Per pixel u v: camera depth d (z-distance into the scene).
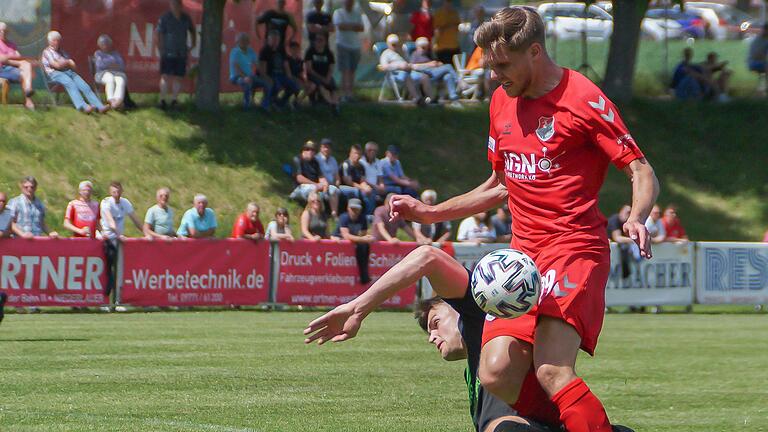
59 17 60.00
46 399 20.20
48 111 58.22
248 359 27.78
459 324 13.40
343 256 47.97
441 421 18.61
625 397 22.64
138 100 62.62
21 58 58.22
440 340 13.64
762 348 33.69
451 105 71.38
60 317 40.62
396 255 49.03
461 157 67.56
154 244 44.62
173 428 17.17
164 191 46.75
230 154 60.47
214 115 62.78
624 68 77.56
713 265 53.69
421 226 50.88
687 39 90.38
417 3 73.06
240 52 64.06
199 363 26.66
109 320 39.53
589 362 29.30
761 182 72.50
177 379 23.50
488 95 73.19
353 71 70.06
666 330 40.84
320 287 47.66
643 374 26.66
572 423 11.94
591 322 12.38
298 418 18.64
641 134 75.12
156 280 44.69
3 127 55.72
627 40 77.44
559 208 12.62
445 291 12.91
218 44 63.44
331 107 66.69
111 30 61.06
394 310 48.59
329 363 27.36
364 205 54.84
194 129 61.16
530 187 12.80
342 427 17.78
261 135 62.62
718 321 46.25
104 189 55.00
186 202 56.41
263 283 46.69
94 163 56.25
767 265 54.91
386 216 50.06
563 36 85.25
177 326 37.38
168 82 62.00
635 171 12.34
